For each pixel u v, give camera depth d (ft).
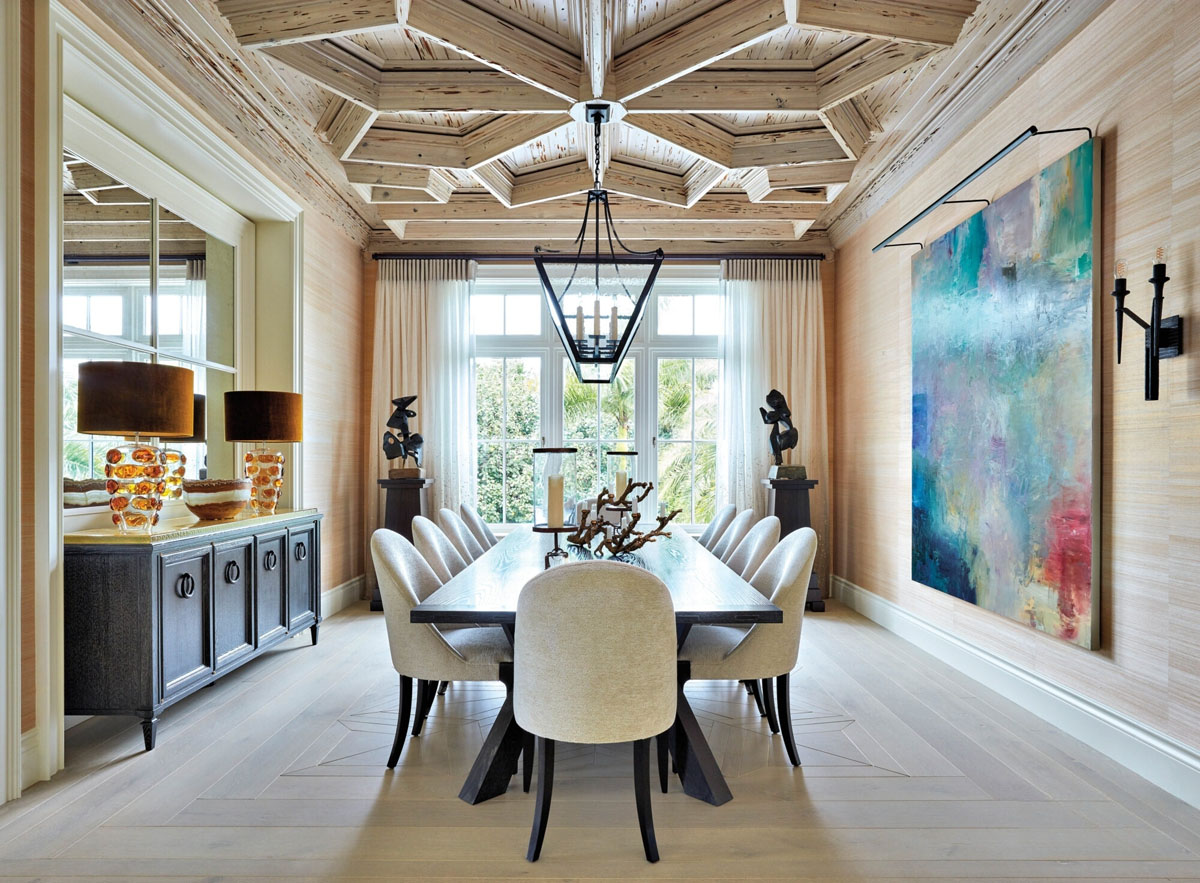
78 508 9.54
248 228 14.14
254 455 12.73
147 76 9.44
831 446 18.84
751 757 8.50
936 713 9.95
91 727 9.43
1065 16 9.15
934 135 12.64
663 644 6.23
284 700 10.50
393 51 10.67
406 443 17.13
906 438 14.21
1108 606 8.57
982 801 7.38
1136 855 6.37
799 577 8.07
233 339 13.67
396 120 12.86
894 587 14.82
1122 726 8.25
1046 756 8.50
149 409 8.88
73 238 9.32
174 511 11.60
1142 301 8.04
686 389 19.42
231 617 10.61
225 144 11.50
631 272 19.12
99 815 7.05
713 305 19.51
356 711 10.03
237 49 10.18
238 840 6.60
